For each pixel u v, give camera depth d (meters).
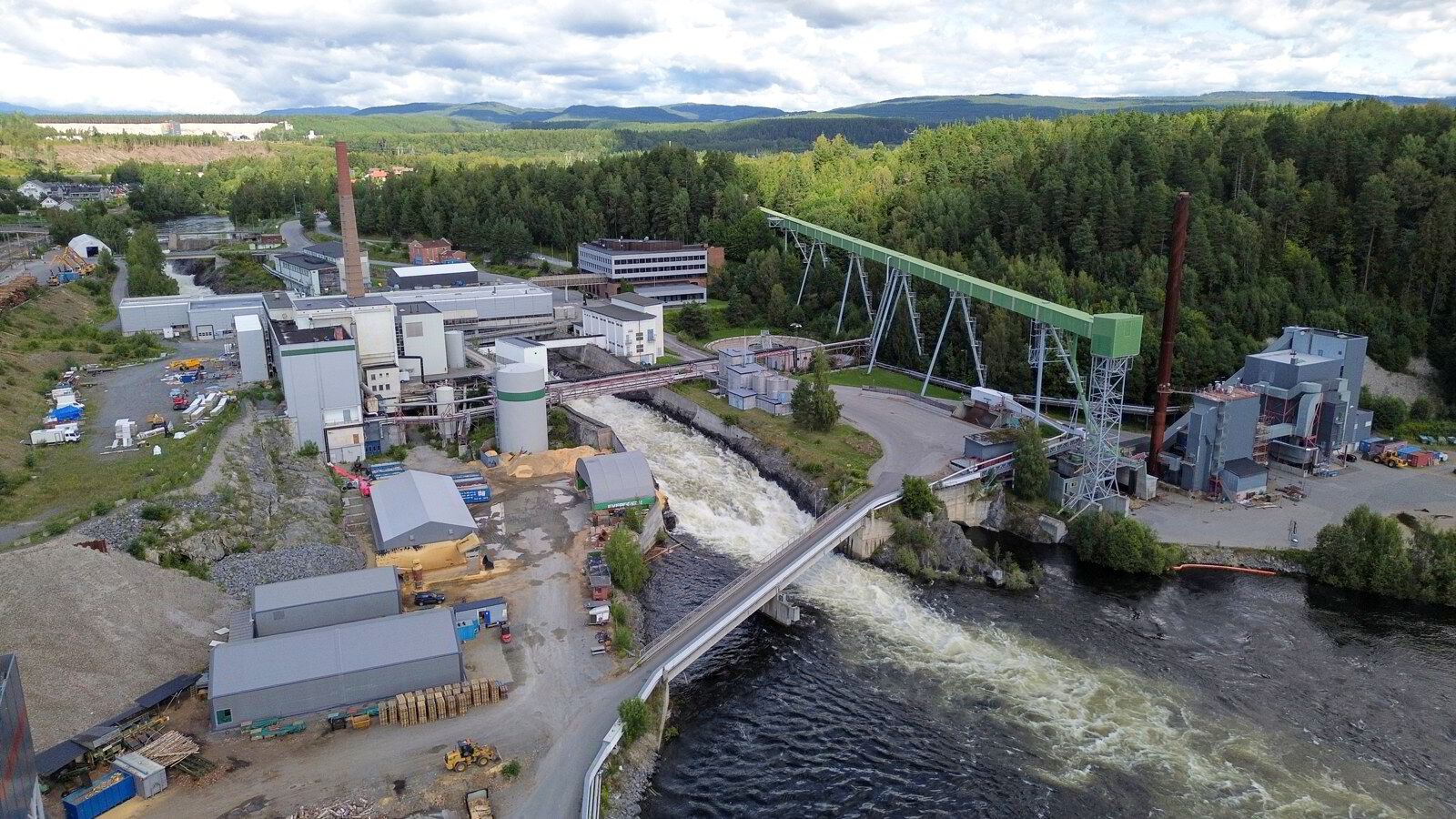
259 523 109.50
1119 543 120.19
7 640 77.38
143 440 125.75
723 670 97.00
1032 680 95.38
